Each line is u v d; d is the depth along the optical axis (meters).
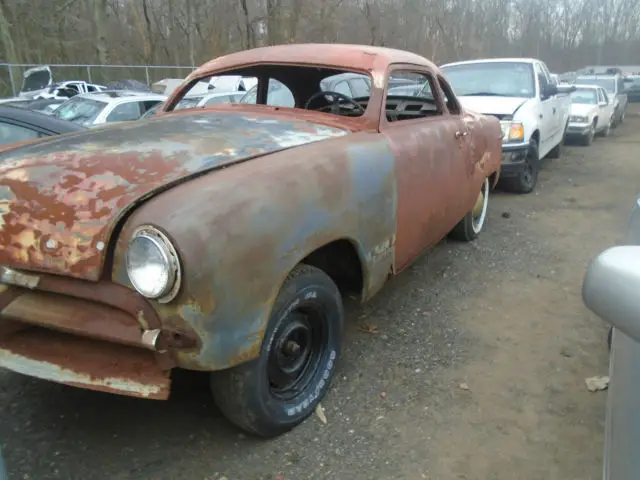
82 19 32.62
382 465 2.61
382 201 3.22
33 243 2.27
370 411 2.99
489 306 4.33
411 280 4.80
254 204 2.33
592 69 34.88
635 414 1.59
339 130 3.38
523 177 8.09
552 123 9.39
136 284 2.12
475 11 46.16
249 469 2.56
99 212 2.21
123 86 19.38
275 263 2.40
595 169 10.34
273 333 2.56
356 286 3.37
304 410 2.86
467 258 5.37
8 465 2.53
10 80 20.58
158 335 2.14
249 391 2.51
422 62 4.27
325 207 2.71
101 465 2.56
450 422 2.92
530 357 3.59
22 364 2.45
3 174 2.48
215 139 2.88
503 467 2.61
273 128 3.24
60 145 2.78
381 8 37.25
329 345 3.02
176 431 2.81
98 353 2.45
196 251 2.09
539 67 9.16
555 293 4.61
